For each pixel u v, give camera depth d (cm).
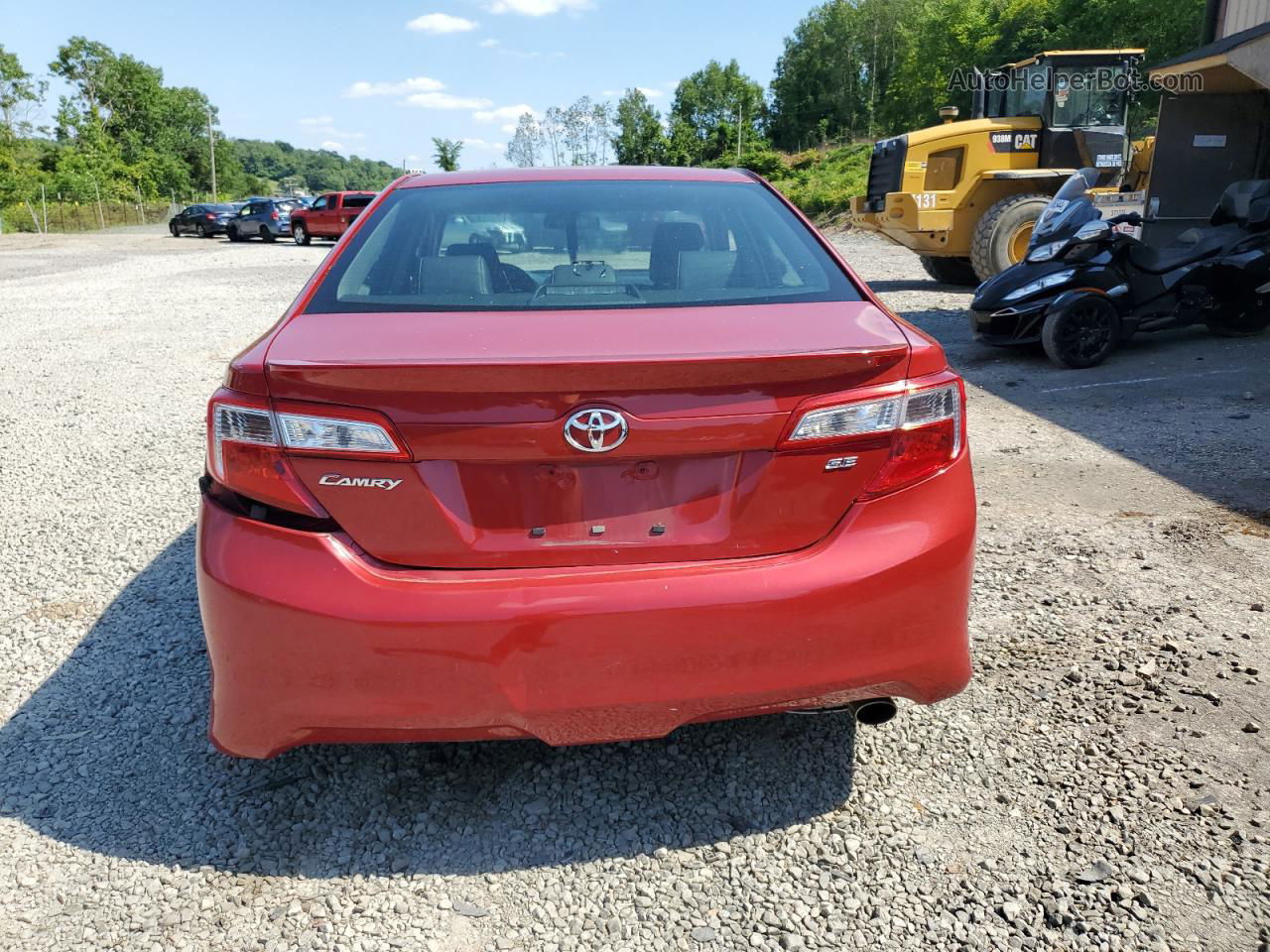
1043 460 532
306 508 207
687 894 223
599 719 212
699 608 206
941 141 1284
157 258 2498
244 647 209
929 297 1288
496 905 221
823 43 10200
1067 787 254
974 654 323
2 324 1238
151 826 250
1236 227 802
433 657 204
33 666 336
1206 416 604
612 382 202
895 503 219
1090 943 204
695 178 326
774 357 204
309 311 248
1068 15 5034
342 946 210
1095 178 779
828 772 266
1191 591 361
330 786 265
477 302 249
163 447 620
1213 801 245
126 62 10256
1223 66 908
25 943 211
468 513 209
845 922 213
